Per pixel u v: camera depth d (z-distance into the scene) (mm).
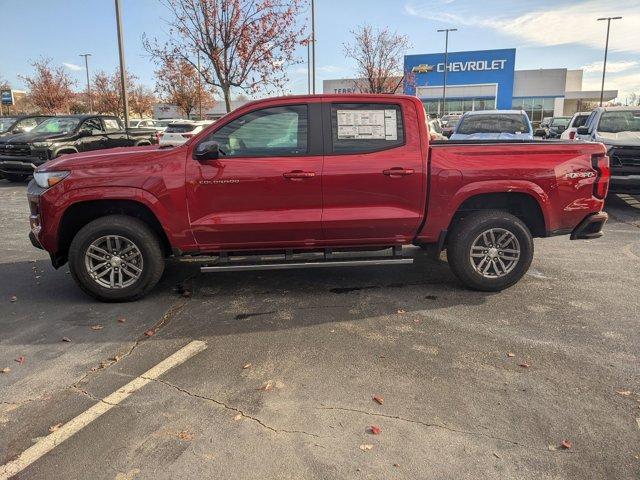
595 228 5328
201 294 5363
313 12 23688
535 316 4676
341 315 4758
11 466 2750
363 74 33844
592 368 3701
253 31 14125
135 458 2797
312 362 3846
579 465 2709
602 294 5238
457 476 2635
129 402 3334
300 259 5156
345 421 3100
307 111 4914
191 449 2863
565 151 5105
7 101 39250
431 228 5090
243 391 3451
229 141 4906
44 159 13766
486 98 55531
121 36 16938
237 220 4883
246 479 2631
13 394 3455
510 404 3256
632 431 2979
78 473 2691
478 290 5344
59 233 4957
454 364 3785
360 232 5051
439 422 3080
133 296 5105
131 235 4945
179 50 14914
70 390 3496
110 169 4828
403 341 4184
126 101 17328
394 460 2756
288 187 4855
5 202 11516
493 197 5242
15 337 4359
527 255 5215
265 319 4688
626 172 9758
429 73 56500
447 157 4973
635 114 11359
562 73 55812
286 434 2984
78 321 4688
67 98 40938
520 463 2727
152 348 4125
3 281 5875
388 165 4902
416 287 5504
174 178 4809
